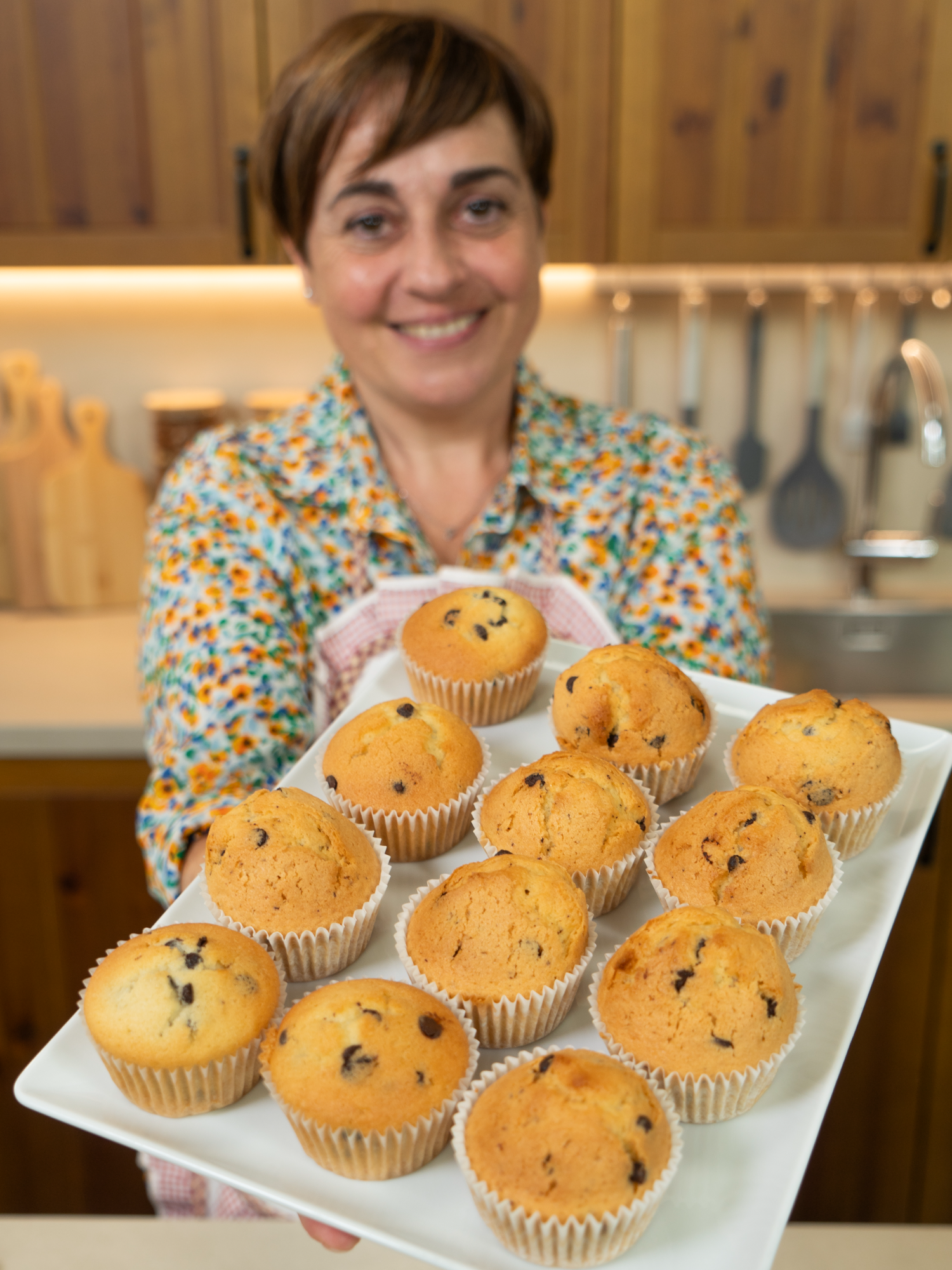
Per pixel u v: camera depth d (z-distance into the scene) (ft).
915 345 6.75
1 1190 6.41
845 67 5.69
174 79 5.73
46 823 5.81
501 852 2.52
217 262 6.09
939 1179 6.38
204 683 3.44
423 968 2.26
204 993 2.04
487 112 3.43
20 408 7.18
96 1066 2.12
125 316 7.33
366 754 2.70
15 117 5.79
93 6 5.59
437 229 3.47
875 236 6.00
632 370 7.53
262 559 3.83
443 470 4.07
